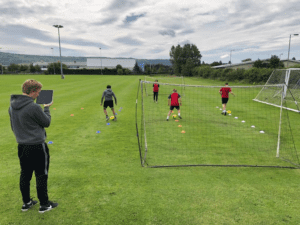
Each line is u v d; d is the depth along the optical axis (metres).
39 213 2.66
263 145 5.53
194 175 3.79
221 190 3.28
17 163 4.11
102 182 3.47
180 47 67.62
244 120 8.40
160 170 3.97
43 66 118.62
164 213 2.71
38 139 2.39
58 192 3.15
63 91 17.48
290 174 3.88
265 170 4.04
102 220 2.56
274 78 13.74
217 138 6.07
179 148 5.23
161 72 77.19
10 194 3.07
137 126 7.21
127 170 3.93
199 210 2.78
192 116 9.10
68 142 5.45
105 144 5.35
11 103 2.31
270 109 10.90
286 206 2.88
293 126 7.43
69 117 8.36
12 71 72.75
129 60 111.69
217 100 14.19
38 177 2.53
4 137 5.69
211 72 42.19
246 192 3.23
